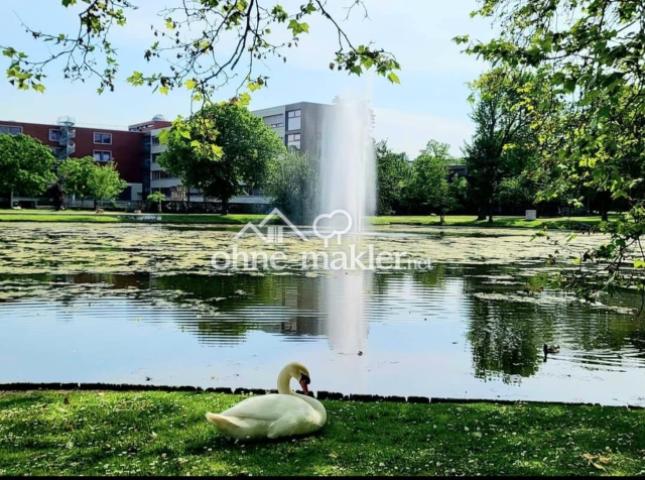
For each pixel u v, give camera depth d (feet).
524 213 242.17
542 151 27.25
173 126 23.11
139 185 362.94
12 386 25.41
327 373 29.14
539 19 27.35
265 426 18.93
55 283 56.39
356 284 58.18
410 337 36.47
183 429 19.93
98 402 22.80
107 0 23.12
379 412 22.18
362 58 20.95
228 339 35.50
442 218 192.34
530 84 29.40
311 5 21.47
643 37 17.74
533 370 29.96
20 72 21.80
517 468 16.97
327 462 17.28
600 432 20.18
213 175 209.97
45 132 330.95
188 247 97.30
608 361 31.58
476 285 58.13
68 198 308.40
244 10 23.91
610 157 20.65
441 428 20.44
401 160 240.53
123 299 48.06
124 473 16.40
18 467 16.79
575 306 46.91
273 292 52.49
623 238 21.30
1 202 293.84
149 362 30.63
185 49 22.34
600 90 17.56
